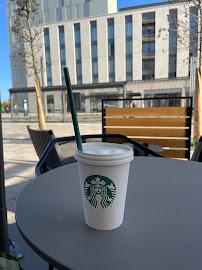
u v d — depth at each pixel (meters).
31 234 0.61
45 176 1.10
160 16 24.48
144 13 25.11
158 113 3.53
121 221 0.65
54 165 1.73
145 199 0.83
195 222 0.67
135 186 0.96
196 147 1.88
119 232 0.62
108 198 0.60
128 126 3.72
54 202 0.81
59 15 29.16
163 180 1.03
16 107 19.95
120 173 0.59
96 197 0.60
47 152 1.66
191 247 0.55
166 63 24.88
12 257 0.66
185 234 0.61
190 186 0.96
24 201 0.82
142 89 20.80
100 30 26.70
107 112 3.82
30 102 22.23
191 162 1.35
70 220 0.68
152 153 1.96
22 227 0.65
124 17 25.73
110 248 0.55
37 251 0.55
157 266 0.49
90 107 20.28
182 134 3.44
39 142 2.29
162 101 15.40
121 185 0.61
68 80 0.64
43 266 1.64
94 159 0.56
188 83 19.38
